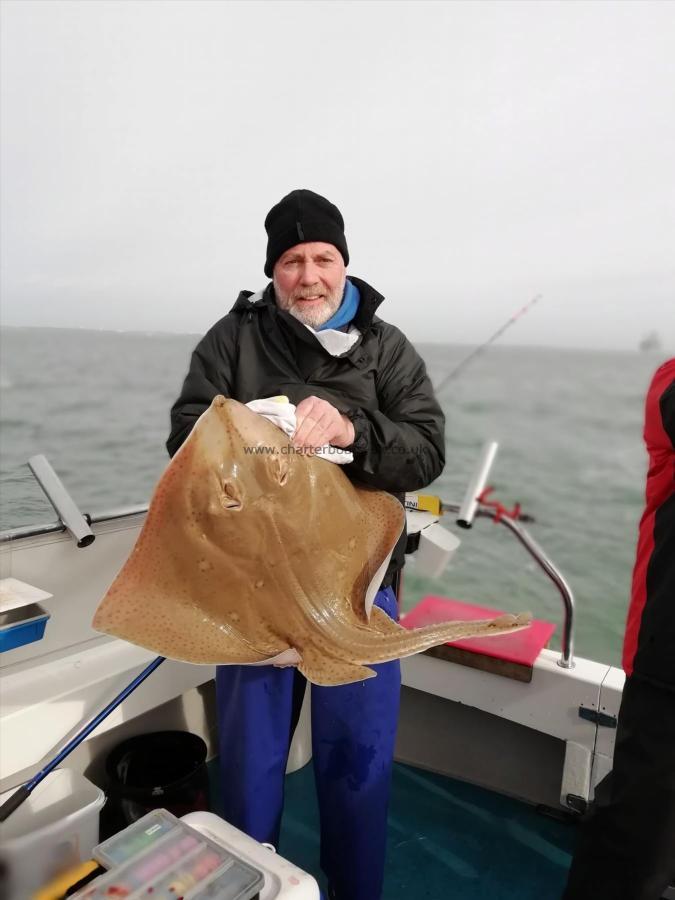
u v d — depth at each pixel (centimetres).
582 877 175
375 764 186
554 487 2028
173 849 142
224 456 140
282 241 183
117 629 134
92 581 228
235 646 141
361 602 156
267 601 144
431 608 272
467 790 265
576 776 229
